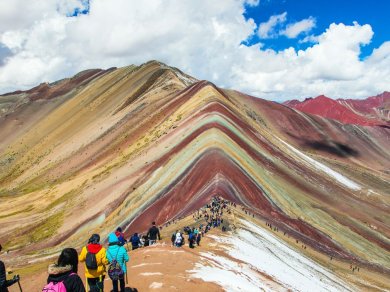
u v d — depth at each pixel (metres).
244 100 188.88
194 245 28.08
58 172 121.00
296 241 47.91
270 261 31.52
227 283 19.86
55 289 8.20
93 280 12.30
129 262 21.00
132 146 100.94
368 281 46.22
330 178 109.00
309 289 29.67
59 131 174.38
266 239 39.03
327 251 52.34
